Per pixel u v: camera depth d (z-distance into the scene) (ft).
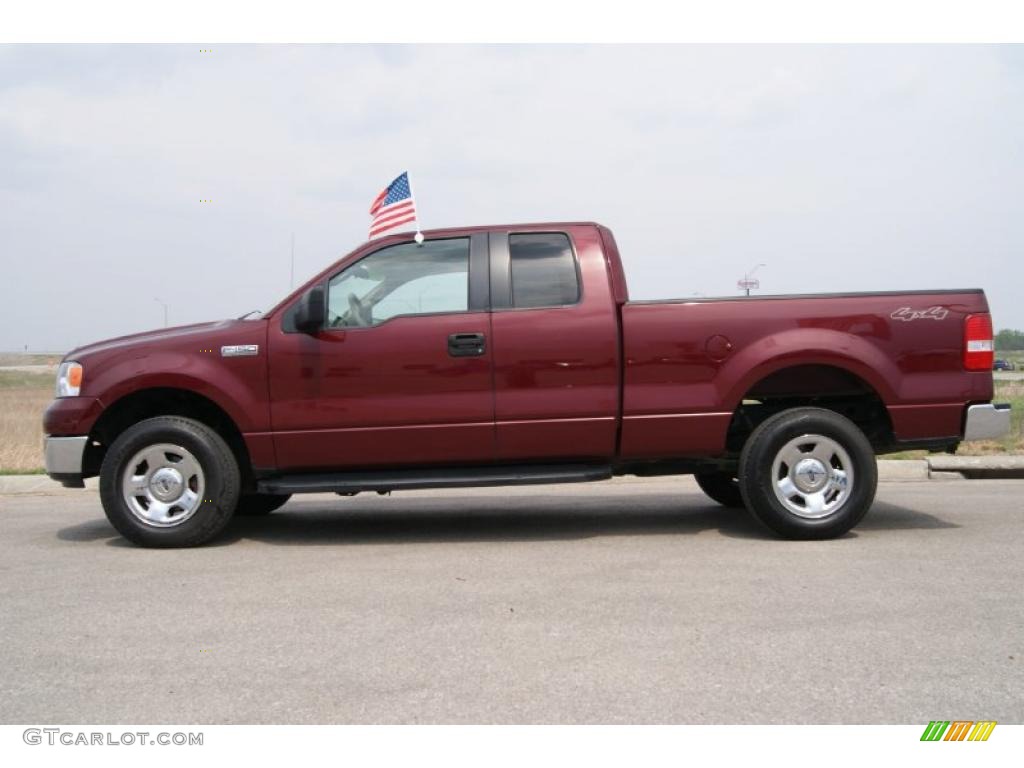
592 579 16.29
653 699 10.75
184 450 19.49
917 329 19.27
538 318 19.42
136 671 11.94
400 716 10.42
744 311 19.30
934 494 25.98
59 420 19.67
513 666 11.87
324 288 19.84
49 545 20.34
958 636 12.75
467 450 19.52
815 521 19.06
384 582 16.39
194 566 17.93
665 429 19.35
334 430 19.42
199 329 20.16
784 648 12.36
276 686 11.35
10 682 11.62
